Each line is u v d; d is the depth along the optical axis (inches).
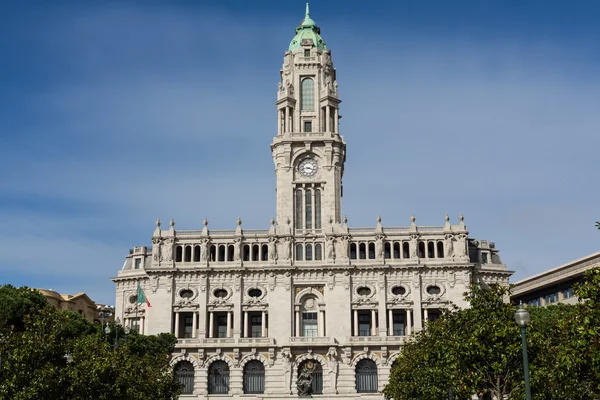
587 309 2129.7
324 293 5777.6
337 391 5472.4
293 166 6205.7
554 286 5689.0
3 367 2541.8
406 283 5772.6
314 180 6151.6
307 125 6417.3
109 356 2933.1
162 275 5841.5
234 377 5526.6
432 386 3169.3
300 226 6067.9
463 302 5684.1
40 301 3750.0
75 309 6786.4
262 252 5940.0
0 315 3334.2
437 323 3410.4
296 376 5521.7
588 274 2183.8
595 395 2267.5
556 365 2342.5
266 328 5777.6
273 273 5812.0
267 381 5511.8
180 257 5969.5
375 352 5551.2
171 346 5226.4
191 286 5841.5
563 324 2299.5
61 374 2647.6
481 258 6008.9
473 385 2559.1
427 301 5718.5
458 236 5841.5
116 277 6136.8
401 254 5846.5
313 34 6727.4
